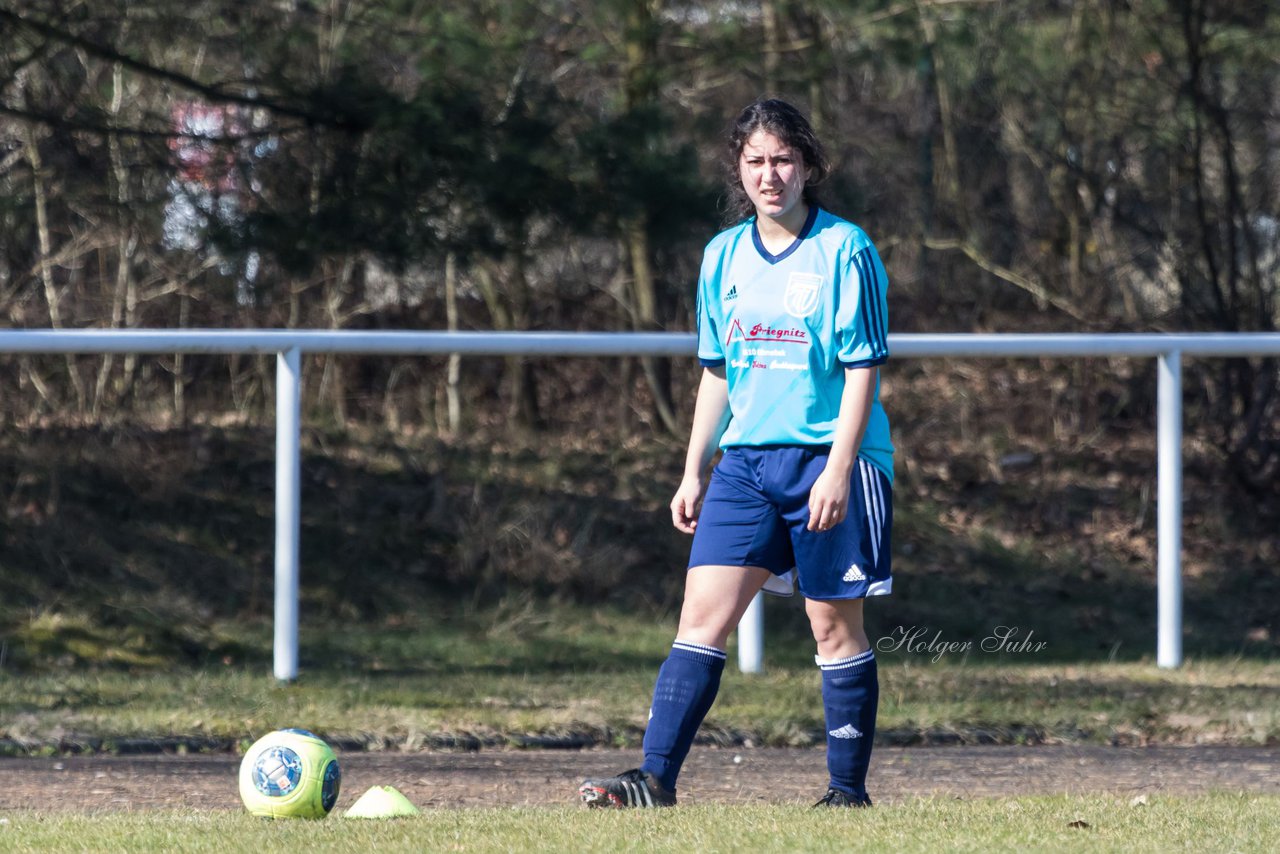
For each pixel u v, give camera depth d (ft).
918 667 100.73
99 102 129.08
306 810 48.78
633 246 145.89
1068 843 40.06
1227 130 144.97
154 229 129.59
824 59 152.87
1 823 49.01
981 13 176.76
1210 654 114.62
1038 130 188.14
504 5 140.05
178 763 68.64
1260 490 146.20
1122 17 168.25
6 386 149.38
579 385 173.06
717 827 42.14
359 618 116.67
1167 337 97.45
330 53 126.62
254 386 159.33
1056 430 166.81
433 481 136.56
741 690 86.28
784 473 49.06
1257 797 54.70
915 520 140.05
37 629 102.94
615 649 109.91
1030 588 128.77
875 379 48.24
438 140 112.68
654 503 138.00
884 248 199.21
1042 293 177.99
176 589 113.91
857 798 51.21
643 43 146.82
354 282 159.74
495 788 63.41
